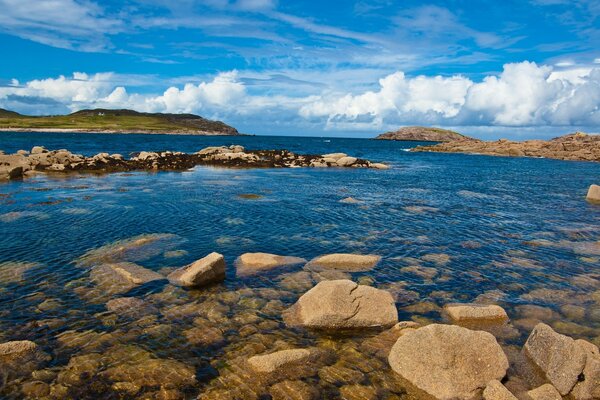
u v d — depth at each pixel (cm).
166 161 6069
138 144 12319
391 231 2367
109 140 14362
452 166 7550
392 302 1291
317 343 1120
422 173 6044
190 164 6034
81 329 1154
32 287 1423
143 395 886
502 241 2211
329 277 1603
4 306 1278
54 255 1748
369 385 945
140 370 971
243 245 2006
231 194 3450
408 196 3700
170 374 960
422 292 1499
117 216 2489
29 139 13200
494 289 1543
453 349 977
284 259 1766
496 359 981
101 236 2056
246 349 1078
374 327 1216
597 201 3638
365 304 1248
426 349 983
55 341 1088
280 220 2552
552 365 986
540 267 1797
